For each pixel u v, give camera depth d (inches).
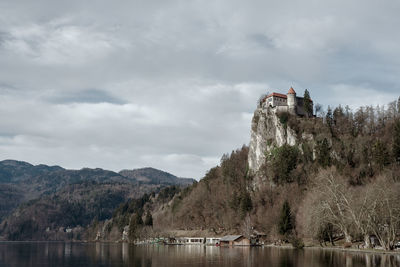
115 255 6402.6
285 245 7588.6
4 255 7062.0
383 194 5147.6
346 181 7775.6
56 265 4886.8
